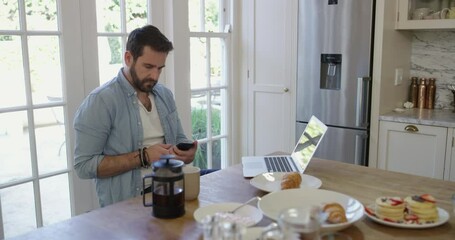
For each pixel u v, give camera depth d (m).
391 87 3.00
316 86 3.10
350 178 1.66
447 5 2.91
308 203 1.32
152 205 1.31
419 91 3.18
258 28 3.37
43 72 2.26
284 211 0.92
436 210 1.23
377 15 2.78
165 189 1.26
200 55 3.20
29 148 2.24
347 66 2.93
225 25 3.41
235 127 3.60
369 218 1.26
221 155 3.55
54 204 2.38
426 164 2.72
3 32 2.07
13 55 2.13
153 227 1.21
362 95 2.88
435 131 2.65
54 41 2.30
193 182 1.41
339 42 2.95
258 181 1.58
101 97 1.75
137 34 1.74
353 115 2.94
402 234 1.16
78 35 2.38
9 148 2.17
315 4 3.02
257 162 1.88
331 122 3.06
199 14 3.16
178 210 1.28
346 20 2.89
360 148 2.94
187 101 3.06
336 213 1.15
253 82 3.47
